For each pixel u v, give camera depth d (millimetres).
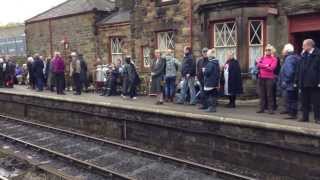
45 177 10875
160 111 13586
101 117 16188
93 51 24922
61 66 20719
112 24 23578
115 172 10922
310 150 9703
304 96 11414
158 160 12273
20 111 21562
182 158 12641
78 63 20906
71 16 26094
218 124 11844
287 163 10281
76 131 17188
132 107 14648
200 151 12500
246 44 15539
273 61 13008
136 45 21250
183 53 18609
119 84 19750
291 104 11992
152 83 16156
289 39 15148
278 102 14742
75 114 17547
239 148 11383
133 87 18141
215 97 13609
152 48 20266
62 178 10523
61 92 20797
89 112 16656
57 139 15805
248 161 11188
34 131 17531
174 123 13211
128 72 18172
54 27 27547
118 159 12641
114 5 26375
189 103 15859
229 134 11555
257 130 10844
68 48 26578
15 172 11742
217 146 11984
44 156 13484
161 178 10805
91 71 25062
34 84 24312
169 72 16281
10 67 25953
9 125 19312
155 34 20094
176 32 18891
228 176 10445
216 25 16641
